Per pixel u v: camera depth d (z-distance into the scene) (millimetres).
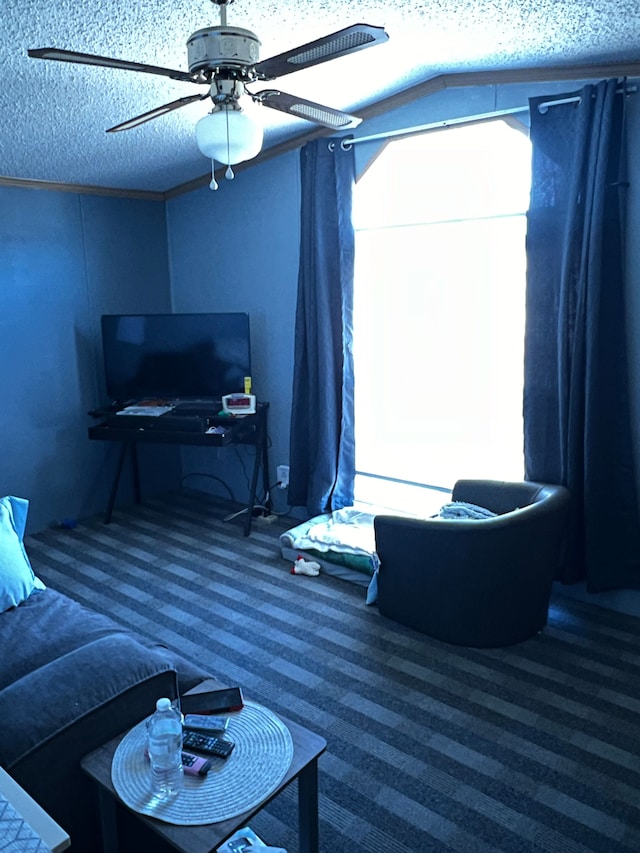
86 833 1673
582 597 3244
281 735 1633
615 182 2838
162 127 3381
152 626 3066
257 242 4316
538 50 2758
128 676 1768
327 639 2930
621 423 2996
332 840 1870
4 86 2598
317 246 3805
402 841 1866
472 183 3414
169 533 4250
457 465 3820
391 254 3830
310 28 2436
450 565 2740
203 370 4320
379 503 4105
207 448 4941
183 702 1755
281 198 4117
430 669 2686
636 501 3025
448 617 2824
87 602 3311
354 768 2146
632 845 1845
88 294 4457
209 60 1850
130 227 4645
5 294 4043
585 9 2277
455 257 3611
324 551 3576
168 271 4930
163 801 1429
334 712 2426
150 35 2316
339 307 3879
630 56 2746
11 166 3730
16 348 4129
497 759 2182
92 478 4590
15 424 4172
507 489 3207
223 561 3795
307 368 4051
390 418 4016
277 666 2727
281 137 3891
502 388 3574
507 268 3436
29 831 1127
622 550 3061
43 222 4172
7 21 2057
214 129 1968
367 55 2857
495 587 2719
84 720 1635
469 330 3637
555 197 3002
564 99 2910
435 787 2064
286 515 4496
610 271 2906
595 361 2906
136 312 4750
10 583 2416
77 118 3084
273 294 4301
